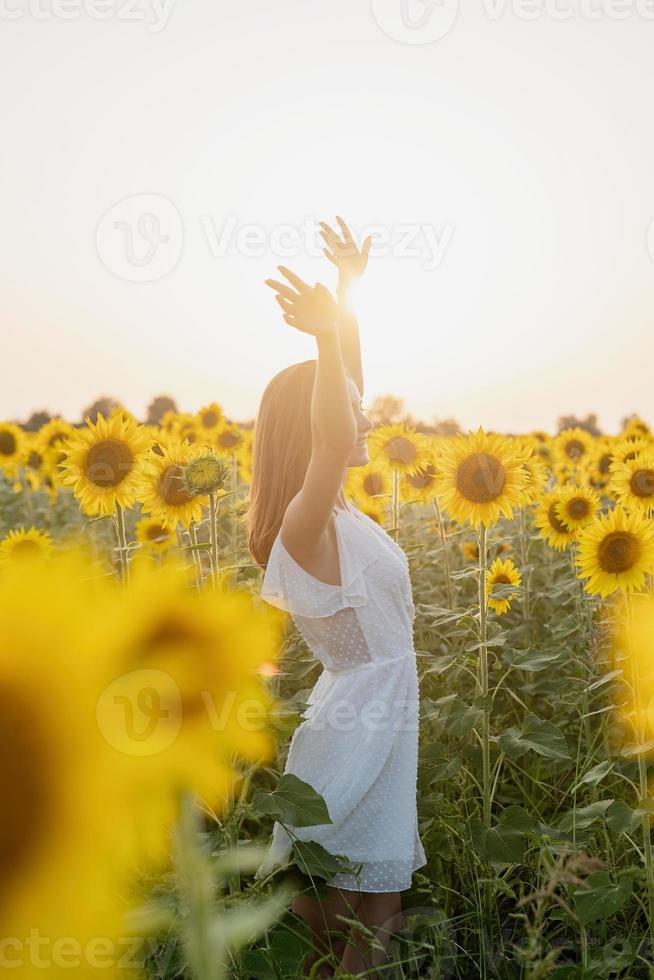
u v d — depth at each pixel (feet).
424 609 10.52
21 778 1.07
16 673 1.10
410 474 17.48
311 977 6.20
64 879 1.06
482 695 9.54
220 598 1.50
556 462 30.83
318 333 6.33
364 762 7.68
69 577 1.20
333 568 7.90
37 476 26.43
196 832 2.29
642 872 7.20
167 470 12.35
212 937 2.34
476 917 7.93
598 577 11.08
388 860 7.61
